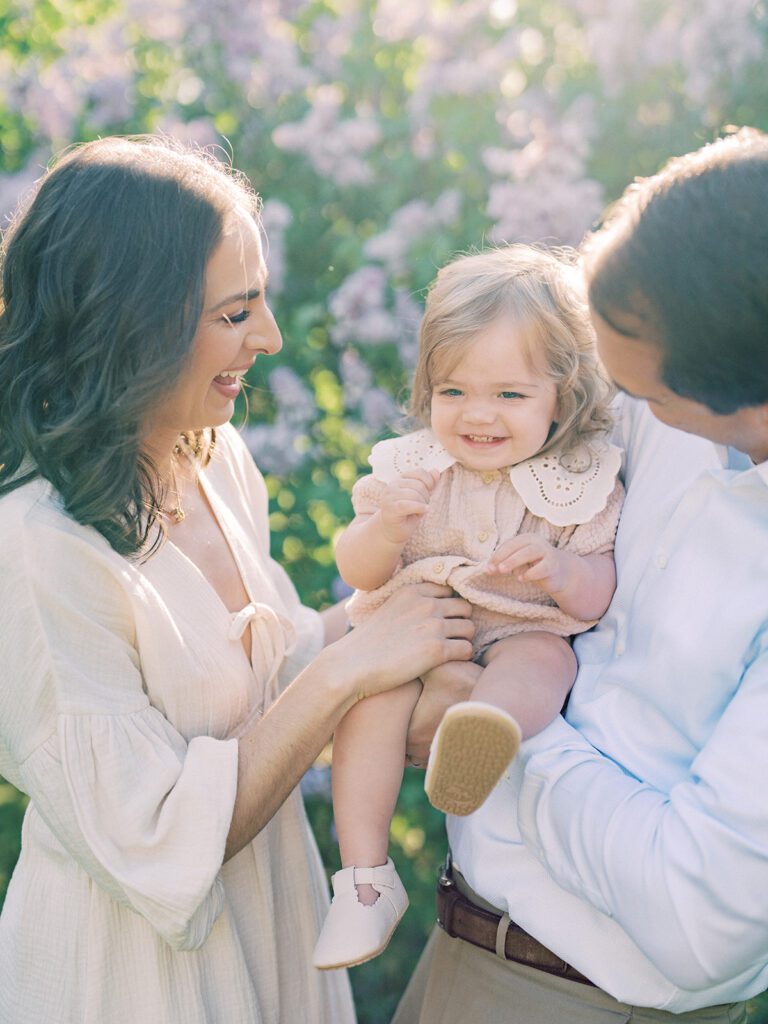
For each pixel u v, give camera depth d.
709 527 1.59
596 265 1.44
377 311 3.33
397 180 3.58
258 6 3.63
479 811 1.79
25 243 1.70
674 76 3.20
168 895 1.62
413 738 1.93
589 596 1.86
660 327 1.38
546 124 3.28
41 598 1.62
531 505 1.92
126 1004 1.76
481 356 1.85
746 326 1.33
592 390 1.91
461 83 3.41
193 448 1.98
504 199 3.14
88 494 1.65
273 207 3.42
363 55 3.72
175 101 3.77
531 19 3.49
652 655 1.61
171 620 1.75
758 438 1.47
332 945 1.79
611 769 1.61
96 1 3.97
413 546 2.02
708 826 1.41
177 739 1.73
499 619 1.95
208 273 1.67
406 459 2.02
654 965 1.50
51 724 1.65
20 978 1.84
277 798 1.76
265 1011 1.90
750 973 1.63
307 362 3.57
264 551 2.22
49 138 3.66
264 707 1.94
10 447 1.72
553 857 1.62
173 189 1.67
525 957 1.74
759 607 1.50
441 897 1.89
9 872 3.54
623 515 1.89
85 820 1.62
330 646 1.86
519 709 1.75
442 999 1.89
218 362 1.73
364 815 1.87
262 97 3.69
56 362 1.70
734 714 1.45
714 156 1.40
